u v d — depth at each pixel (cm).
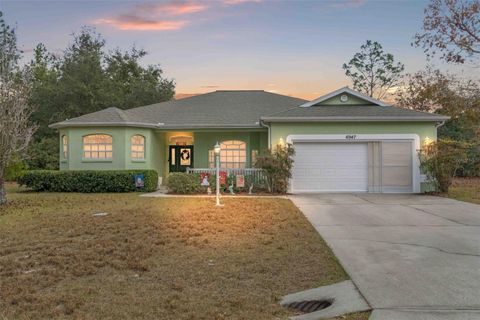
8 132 1325
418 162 1669
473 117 2766
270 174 1644
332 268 592
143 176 1741
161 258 655
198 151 2042
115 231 854
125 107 3538
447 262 607
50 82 3362
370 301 454
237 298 481
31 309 447
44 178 1753
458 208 1203
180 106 2288
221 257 659
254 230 866
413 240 765
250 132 2009
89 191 1738
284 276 564
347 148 1703
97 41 3884
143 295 491
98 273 584
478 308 430
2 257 666
